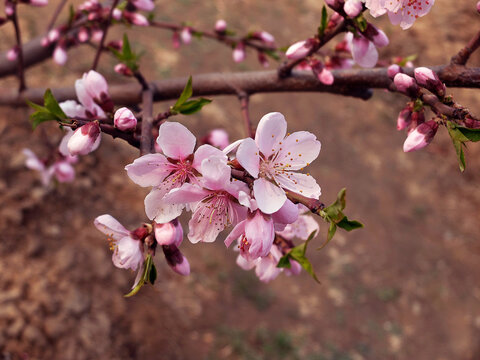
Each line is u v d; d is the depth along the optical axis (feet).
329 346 3.56
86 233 2.98
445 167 5.14
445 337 3.96
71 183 3.11
